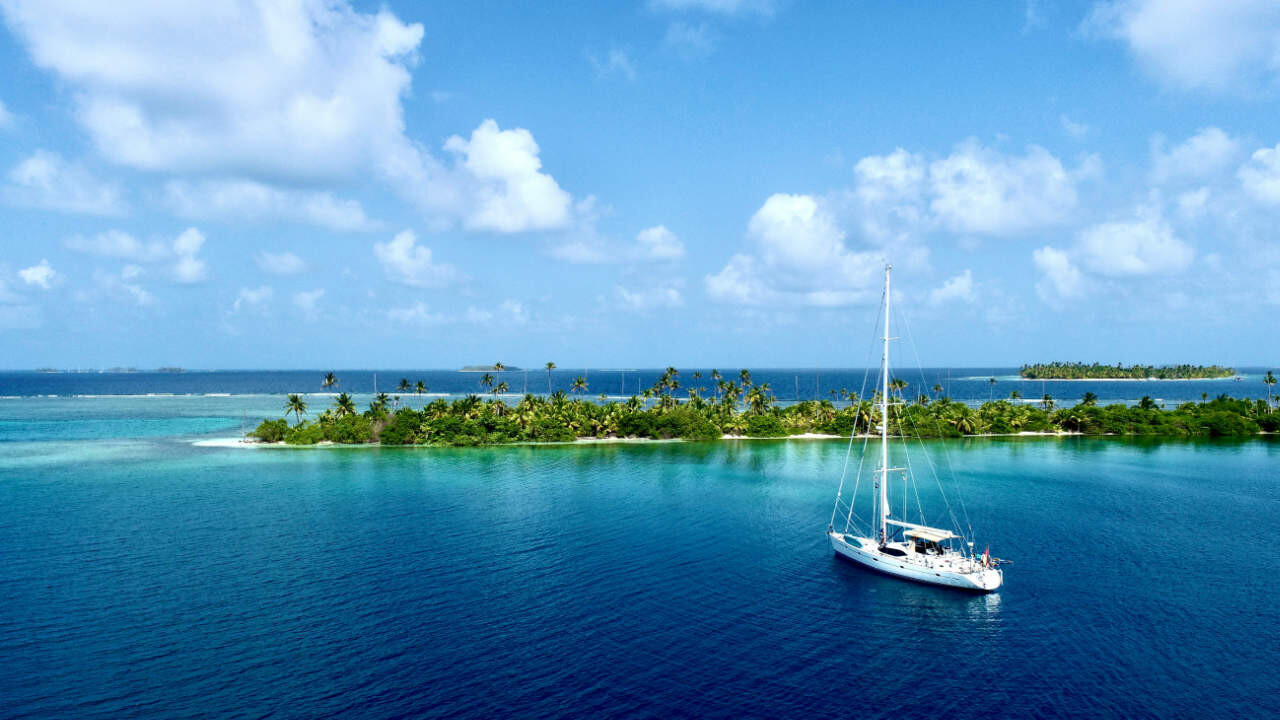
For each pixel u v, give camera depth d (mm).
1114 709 43188
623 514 92938
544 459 142500
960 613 58125
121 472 127938
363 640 52469
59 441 177625
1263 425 180000
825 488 111500
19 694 44500
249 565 70312
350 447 161375
